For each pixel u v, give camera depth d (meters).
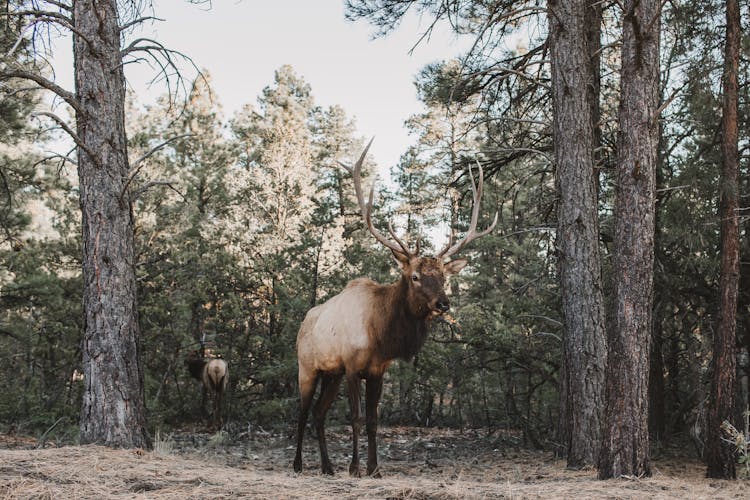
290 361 13.46
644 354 6.32
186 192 18.42
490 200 18.53
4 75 6.85
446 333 15.53
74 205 16.78
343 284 14.48
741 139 10.99
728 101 9.09
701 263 10.91
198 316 16.12
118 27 7.79
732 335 8.65
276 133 23.98
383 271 16.02
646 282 6.38
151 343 14.91
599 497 5.05
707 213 10.73
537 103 11.91
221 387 13.91
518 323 13.17
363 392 15.67
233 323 15.09
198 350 15.95
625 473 6.20
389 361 7.37
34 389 14.88
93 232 7.34
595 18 11.07
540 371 13.28
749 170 11.05
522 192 17.45
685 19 9.43
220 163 24.12
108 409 7.05
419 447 12.00
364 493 5.07
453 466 9.32
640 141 6.50
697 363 12.39
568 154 8.88
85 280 7.35
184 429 14.24
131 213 7.62
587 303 8.65
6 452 6.04
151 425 13.37
